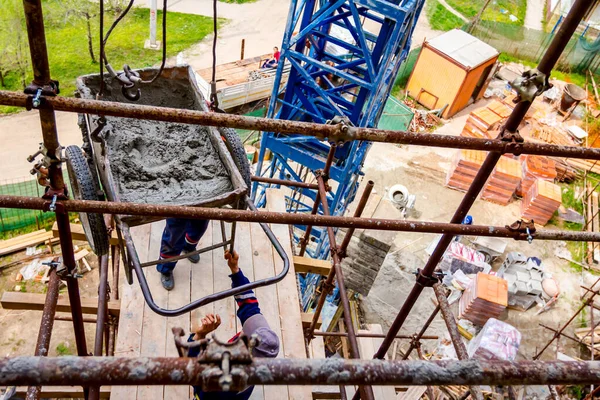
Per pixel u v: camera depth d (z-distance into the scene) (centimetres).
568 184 1830
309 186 596
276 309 488
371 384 194
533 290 1328
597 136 1984
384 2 880
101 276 429
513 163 1669
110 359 179
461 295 1324
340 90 1088
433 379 197
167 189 422
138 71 466
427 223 317
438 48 1956
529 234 321
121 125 452
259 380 186
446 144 283
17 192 1384
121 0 2106
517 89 272
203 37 2133
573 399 1123
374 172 1727
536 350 1227
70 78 1822
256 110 1883
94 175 426
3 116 1625
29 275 1241
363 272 1061
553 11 2666
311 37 1082
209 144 463
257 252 534
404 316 402
